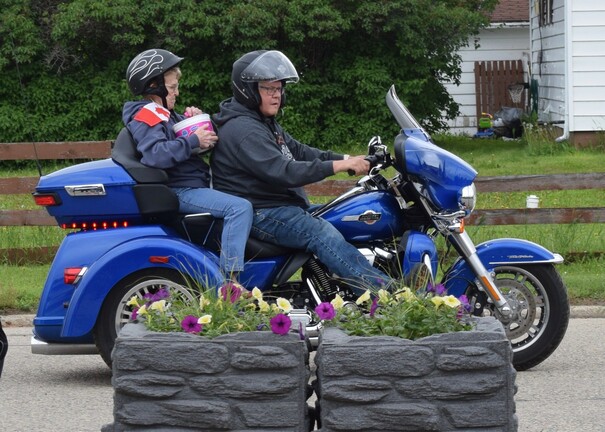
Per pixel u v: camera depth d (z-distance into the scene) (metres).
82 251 10.30
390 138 34.41
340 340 6.33
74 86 34.41
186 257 10.10
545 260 10.67
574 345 12.43
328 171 10.04
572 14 33.12
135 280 10.28
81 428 9.04
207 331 6.53
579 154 31.62
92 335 10.34
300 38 33.12
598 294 14.93
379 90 34.06
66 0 35.03
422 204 10.54
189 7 33.00
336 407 6.25
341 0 33.59
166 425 6.32
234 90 10.42
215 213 10.13
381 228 10.45
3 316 14.39
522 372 11.03
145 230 10.33
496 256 10.74
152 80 10.54
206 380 6.30
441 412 6.21
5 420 9.34
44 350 10.45
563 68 34.31
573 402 9.72
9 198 24.55
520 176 17.23
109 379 11.08
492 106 49.25
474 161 30.62
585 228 19.39
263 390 6.28
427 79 34.78
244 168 10.25
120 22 32.94
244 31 32.84
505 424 6.21
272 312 6.84
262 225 10.24
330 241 10.09
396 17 33.53
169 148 10.15
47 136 34.31
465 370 6.20
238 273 9.97
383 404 6.22
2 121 33.91
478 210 17.02
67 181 10.34
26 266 17.33
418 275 10.07
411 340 6.34
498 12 48.97
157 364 6.32
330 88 34.47
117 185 10.28
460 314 6.72
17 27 33.56
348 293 10.34
